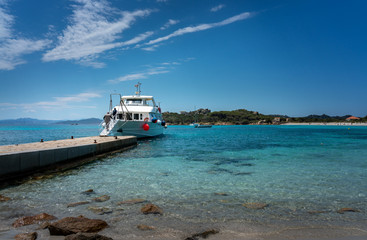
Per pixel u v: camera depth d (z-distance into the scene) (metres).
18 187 8.83
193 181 9.86
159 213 6.07
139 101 37.22
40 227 4.96
